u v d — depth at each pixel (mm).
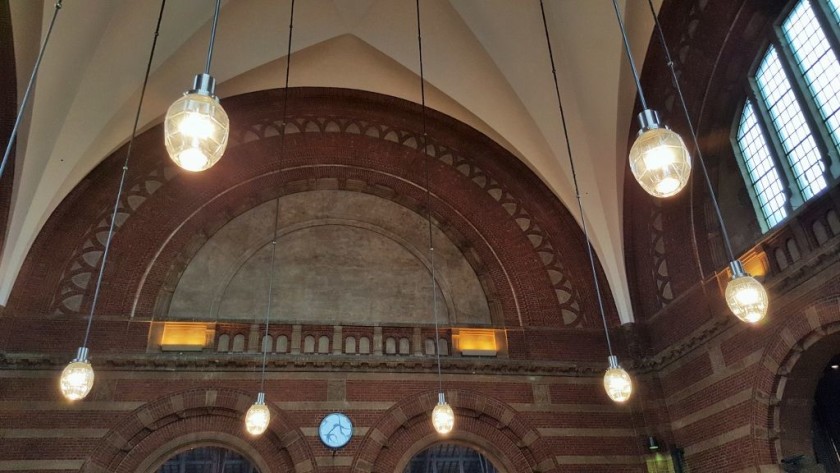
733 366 14414
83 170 16328
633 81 16797
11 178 15086
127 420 14438
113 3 14656
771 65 14578
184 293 16578
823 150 12898
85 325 15281
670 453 15836
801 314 12695
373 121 19703
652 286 17734
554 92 17922
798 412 13297
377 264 18125
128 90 16172
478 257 18625
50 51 14109
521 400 16531
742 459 13734
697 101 15781
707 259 15859
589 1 16047
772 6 14141
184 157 6246
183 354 15258
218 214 17594
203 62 17062
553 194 19344
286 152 18734
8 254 14930
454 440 16047
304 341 16391
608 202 18344
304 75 18672
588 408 16719
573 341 17656
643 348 17375
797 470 12930
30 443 13742
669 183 6961
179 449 14773
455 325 17469
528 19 17078
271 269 16156
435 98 19016
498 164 19828
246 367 15500
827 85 12898
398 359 16188
